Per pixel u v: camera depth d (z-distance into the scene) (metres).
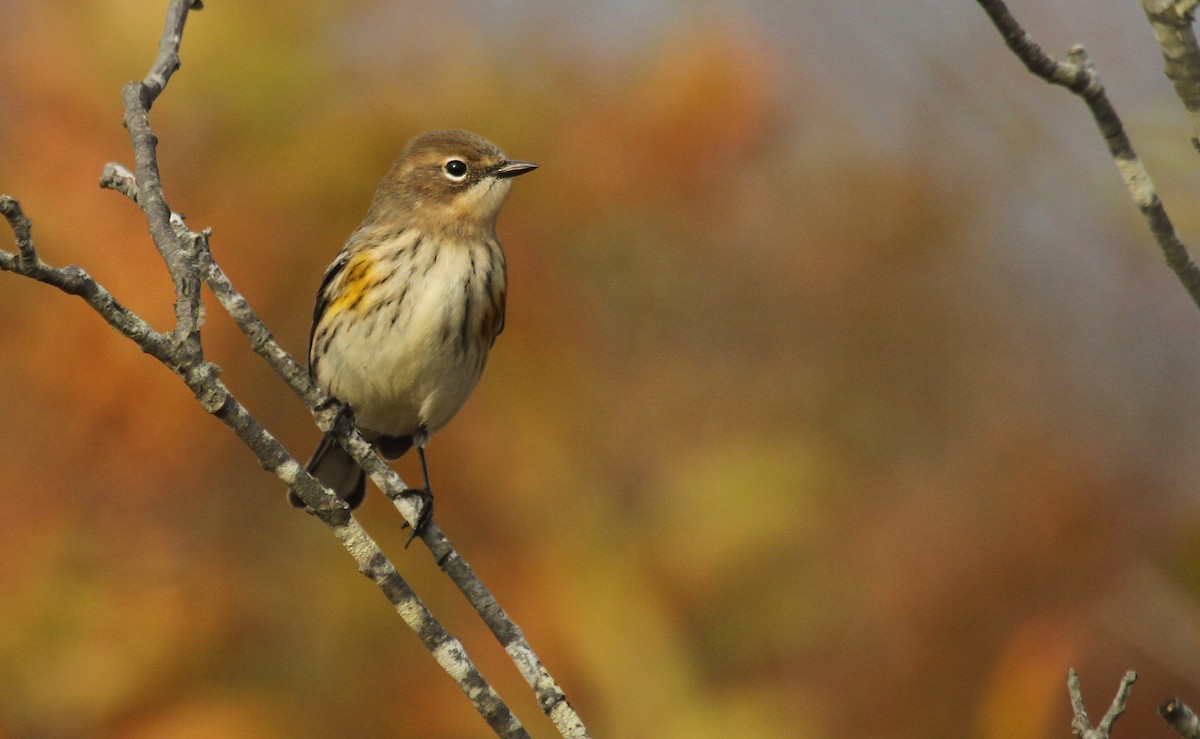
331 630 11.73
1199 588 11.76
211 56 11.77
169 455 11.38
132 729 10.95
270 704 11.26
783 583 11.75
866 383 13.47
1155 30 6.85
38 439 11.26
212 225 11.69
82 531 11.27
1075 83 7.08
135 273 11.42
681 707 11.23
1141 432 13.52
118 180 8.12
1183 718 6.29
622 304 12.97
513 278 12.47
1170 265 7.30
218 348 11.80
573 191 12.58
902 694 11.58
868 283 13.88
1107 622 11.73
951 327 13.91
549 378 12.27
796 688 11.52
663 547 11.77
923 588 11.93
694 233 12.96
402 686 11.62
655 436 12.45
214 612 11.36
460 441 12.14
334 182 11.93
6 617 10.91
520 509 11.91
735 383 13.06
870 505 12.48
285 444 11.98
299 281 11.91
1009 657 11.59
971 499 12.55
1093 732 6.83
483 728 11.49
